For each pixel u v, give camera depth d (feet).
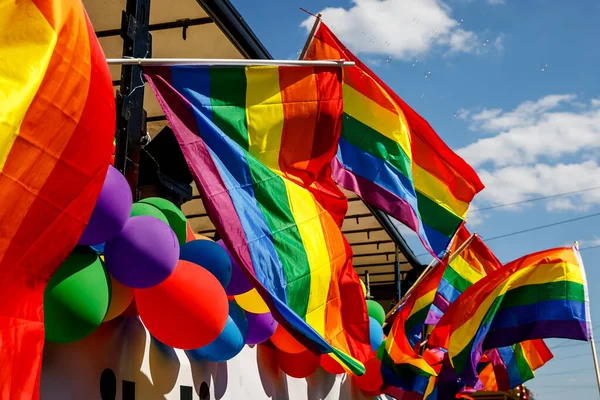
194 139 14.03
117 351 13.76
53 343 12.10
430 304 28.81
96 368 13.07
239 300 16.06
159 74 14.52
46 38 9.14
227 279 14.48
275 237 14.89
